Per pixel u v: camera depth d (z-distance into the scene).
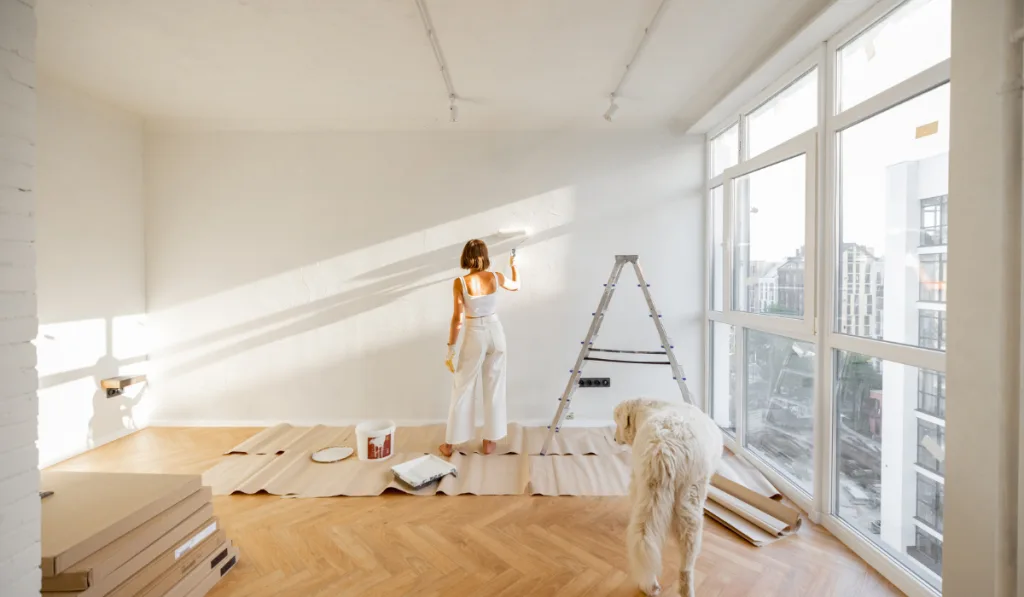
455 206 4.01
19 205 1.23
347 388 4.05
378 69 3.00
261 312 4.04
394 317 4.03
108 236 3.65
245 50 2.75
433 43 2.58
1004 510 1.34
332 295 4.04
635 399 2.28
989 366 1.40
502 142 4.00
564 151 3.99
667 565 2.07
